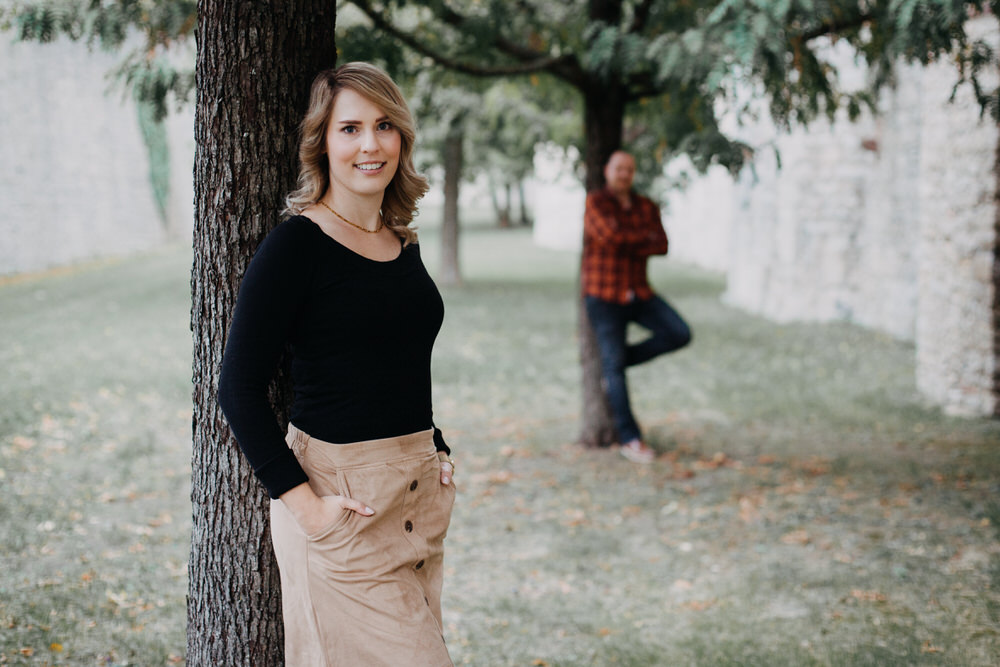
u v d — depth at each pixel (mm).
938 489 5668
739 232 16406
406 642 1937
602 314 6289
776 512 5324
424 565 2109
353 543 1925
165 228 27953
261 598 2404
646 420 7879
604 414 6859
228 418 1852
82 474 5793
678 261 26531
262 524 2385
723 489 5797
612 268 6223
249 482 2363
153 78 5066
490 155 19578
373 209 2051
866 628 3693
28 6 4594
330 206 2041
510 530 5109
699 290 18891
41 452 6281
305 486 1891
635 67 5145
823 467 6262
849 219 13492
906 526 4996
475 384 9492
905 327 12062
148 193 26656
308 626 1958
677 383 9477
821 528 5027
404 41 5500
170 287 17297
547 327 13695
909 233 11961
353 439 1951
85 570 4172
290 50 2299
